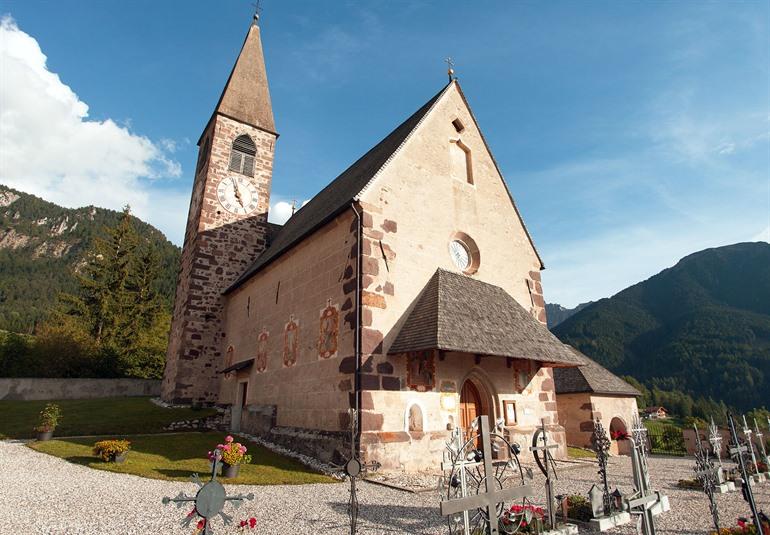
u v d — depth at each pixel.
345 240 14.33
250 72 30.36
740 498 10.38
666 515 8.64
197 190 28.23
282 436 15.21
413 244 14.84
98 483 9.83
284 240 21.56
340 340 13.45
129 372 36.69
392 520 7.55
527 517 6.57
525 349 13.84
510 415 15.36
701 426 22.69
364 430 11.76
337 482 10.80
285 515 7.76
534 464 14.66
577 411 22.91
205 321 24.31
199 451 14.30
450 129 17.83
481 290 15.73
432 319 12.72
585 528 7.21
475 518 6.57
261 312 19.81
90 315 40.50
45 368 29.12
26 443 15.38
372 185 14.34
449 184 16.91
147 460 12.66
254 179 28.03
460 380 14.31
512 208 19.19
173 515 7.53
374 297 13.20
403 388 12.84
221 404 22.47
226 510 8.01
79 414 20.00
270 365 17.83
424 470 12.40
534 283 18.88
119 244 43.94
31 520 7.05
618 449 23.02
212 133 27.84
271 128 29.66
